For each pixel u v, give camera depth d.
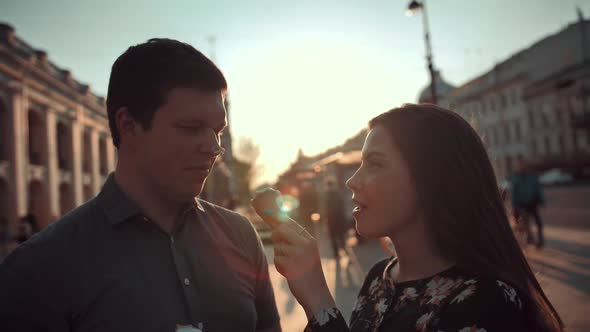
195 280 1.28
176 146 1.23
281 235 1.31
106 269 1.19
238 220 1.55
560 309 4.66
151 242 1.26
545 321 1.20
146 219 1.25
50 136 26.27
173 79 1.22
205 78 1.25
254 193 1.39
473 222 1.24
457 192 1.25
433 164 1.26
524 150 49.62
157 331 1.17
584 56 45.66
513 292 1.15
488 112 54.97
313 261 1.28
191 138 1.24
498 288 1.14
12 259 1.18
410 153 1.27
